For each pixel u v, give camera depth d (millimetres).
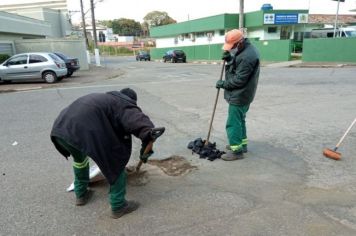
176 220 3289
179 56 37094
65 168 4684
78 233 3129
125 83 15344
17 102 10586
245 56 4297
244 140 4973
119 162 3195
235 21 34906
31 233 3146
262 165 4566
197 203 3596
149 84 14602
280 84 13086
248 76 4355
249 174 4289
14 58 16484
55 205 3650
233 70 4477
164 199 3699
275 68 22469
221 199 3666
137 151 5238
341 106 8359
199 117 7570
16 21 26078
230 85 4453
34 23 30422
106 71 24250
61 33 44969
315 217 3271
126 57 61312
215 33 37812
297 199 3625
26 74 16344
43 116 8242
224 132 6223
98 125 3080
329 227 3105
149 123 3184
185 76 18469
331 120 6961
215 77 17438
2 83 17031
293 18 33156
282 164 4590
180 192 3850
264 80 14688
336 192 3764
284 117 7340
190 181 4129
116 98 3240
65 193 3924
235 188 3918
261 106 8672
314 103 8883
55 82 16500
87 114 3088
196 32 41688
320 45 25016
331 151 4742
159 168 4551
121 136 3256
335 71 18125
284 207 3469
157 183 4090
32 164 4871
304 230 3070
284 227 3123
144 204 3600
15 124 7480
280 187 3914
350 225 3131
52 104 9938
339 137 5746
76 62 19922
